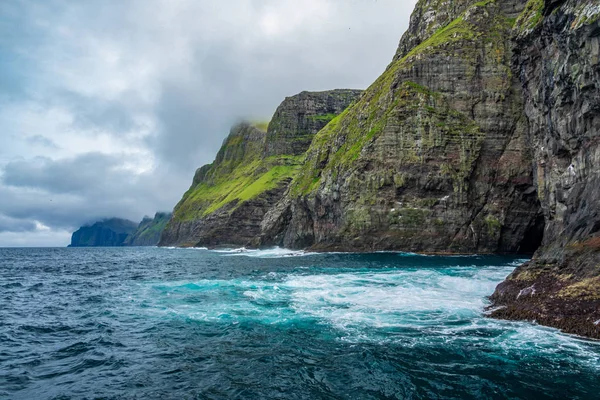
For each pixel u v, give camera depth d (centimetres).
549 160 3784
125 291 3002
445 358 1290
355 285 2759
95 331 1753
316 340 1512
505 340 1460
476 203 6159
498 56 6494
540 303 1808
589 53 2559
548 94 3400
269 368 1247
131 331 1734
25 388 1131
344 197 6938
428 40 7719
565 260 2077
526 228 6084
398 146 6450
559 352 1327
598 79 2519
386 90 7375
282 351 1400
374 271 3650
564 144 3111
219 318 1902
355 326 1689
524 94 4959
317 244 7925
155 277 4006
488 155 6253
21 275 4922
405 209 6291
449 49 6719
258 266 4791
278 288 2750
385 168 6475
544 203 4059
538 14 4388
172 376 1207
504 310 1864
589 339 1456
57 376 1226
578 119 2858
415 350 1370
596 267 1823
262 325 1748
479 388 1067
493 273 3309
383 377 1150
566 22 2841
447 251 6006
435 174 6184
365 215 6562
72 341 1611
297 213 9112
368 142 6788
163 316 1994
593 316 1558
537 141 4556
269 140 16388
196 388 1113
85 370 1273
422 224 6191
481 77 6481
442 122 6359
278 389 1092
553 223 3594
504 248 6097
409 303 2114
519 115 6250
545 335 1511
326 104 16212
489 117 6322
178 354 1405
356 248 6581
